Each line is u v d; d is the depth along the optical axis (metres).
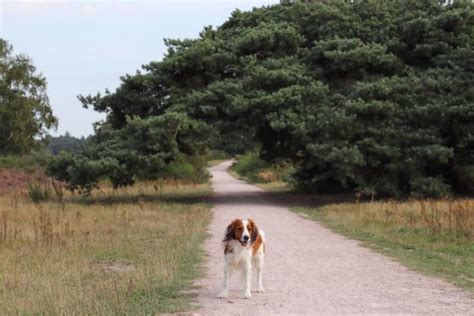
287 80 31.67
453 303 9.71
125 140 31.95
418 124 31.36
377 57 31.97
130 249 15.61
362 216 22.45
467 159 33.00
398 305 9.56
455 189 33.59
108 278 11.47
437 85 31.20
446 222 19.22
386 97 31.27
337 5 35.84
